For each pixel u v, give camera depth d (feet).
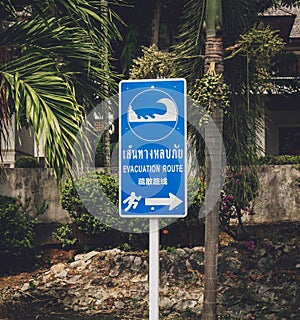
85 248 45.34
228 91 33.53
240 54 34.37
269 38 32.89
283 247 44.19
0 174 47.60
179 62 34.35
